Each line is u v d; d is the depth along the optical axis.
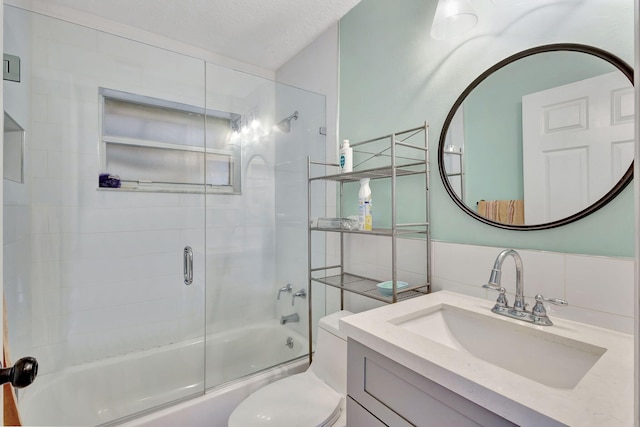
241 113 2.28
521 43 1.08
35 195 1.61
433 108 1.38
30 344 1.58
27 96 1.53
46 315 1.65
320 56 2.08
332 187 2.02
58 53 1.66
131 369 1.83
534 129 1.05
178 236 2.08
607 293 0.88
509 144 1.11
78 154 1.75
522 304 0.96
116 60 1.84
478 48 1.21
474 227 1.23
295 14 1.86
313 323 2.18
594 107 0.92
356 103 1.81
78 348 1.74
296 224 2.29
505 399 0.57
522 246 1.08
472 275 1.22
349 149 1.65
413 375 0.75
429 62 1.40
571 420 0.51
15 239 1.46
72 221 1.74
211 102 2.16
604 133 0.90
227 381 1.76
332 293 2.03
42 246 1.64
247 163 2.32
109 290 1.86
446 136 1.31
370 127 1.72
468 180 1.24
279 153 2.40
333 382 1.38
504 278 1.12
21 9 1.46
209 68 2.14
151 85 1.95
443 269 1.32
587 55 0.93
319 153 2.09
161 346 1.99
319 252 2.11
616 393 0.58
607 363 0.69
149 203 1.99
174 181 2.06
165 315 2.03
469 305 1.09
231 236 2.27
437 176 1.36
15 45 1.40
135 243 1.94
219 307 2.21
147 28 1.98
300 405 1.25
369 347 0.87
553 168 1.00
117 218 1.88
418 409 0.75
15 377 0.50
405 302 1.14
